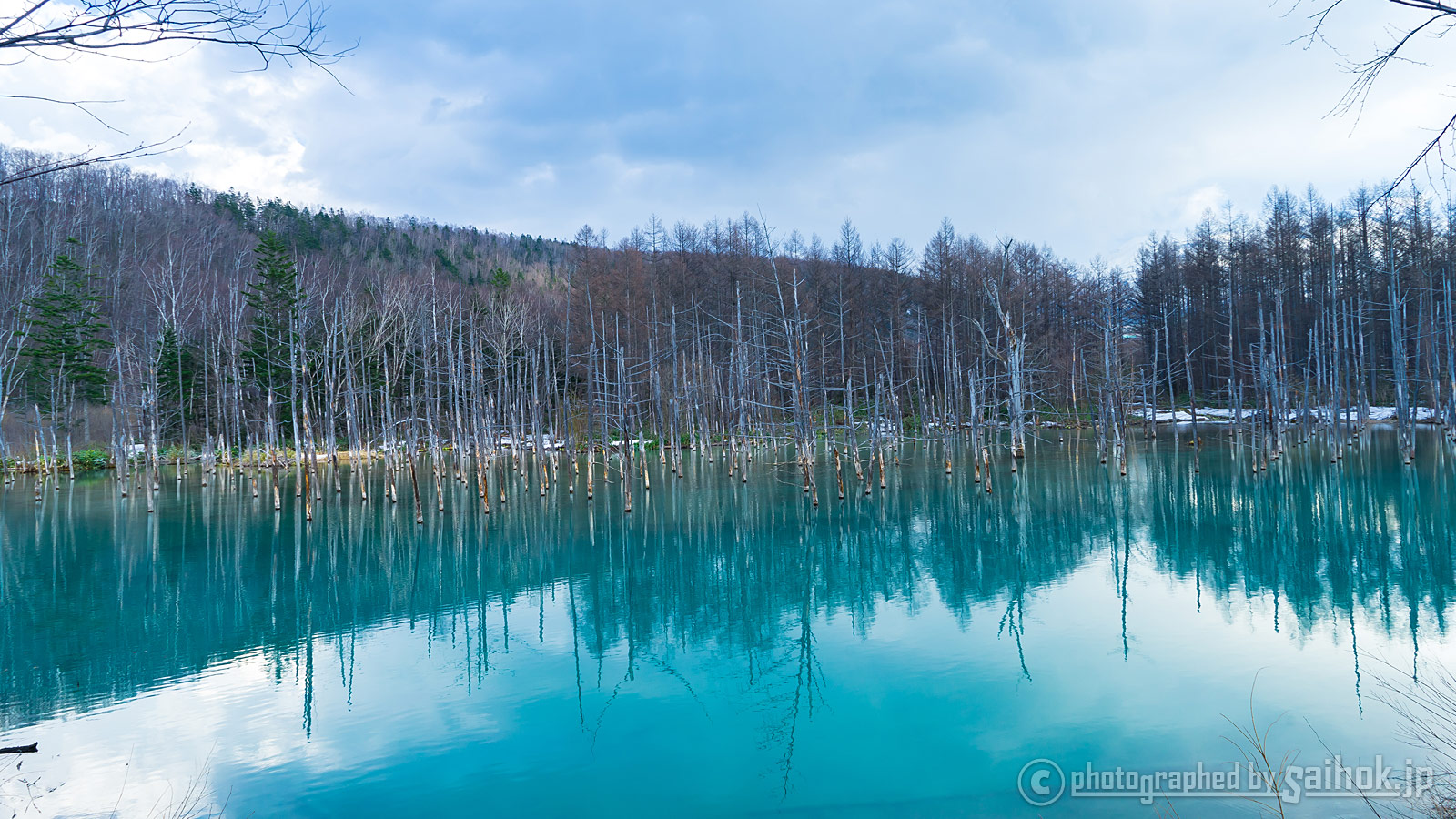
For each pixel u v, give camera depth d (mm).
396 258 96375
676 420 42812
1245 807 7605
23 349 43281
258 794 8547
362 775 8922
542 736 9898
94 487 37594
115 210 61750
